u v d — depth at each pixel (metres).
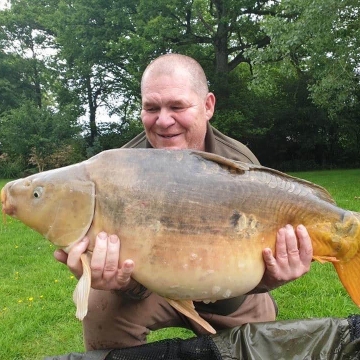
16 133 26.16
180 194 1.99
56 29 25.91
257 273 2.10
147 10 22.25
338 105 14.99
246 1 21.83
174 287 2.00
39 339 4.27
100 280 2.00
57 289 5.48
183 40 22.81
